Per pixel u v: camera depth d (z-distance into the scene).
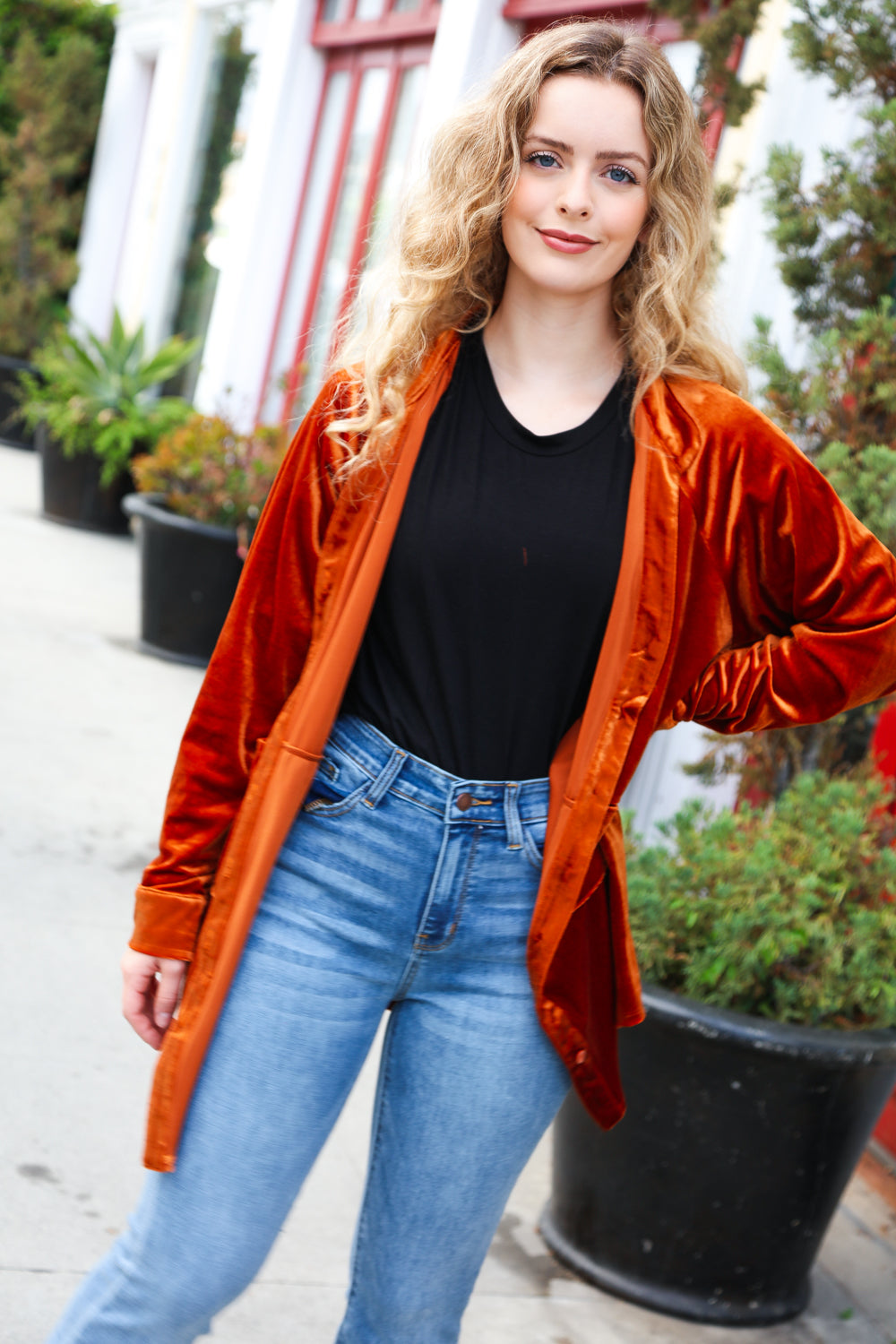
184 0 10.66
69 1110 2.71
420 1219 1.55
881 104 3.11
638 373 1.57
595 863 1.55
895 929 2.44
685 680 1.56
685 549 1.51
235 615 1.54
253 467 6.48
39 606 6.89
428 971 1.50
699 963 2.47
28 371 12.59
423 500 1.48
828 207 2.90
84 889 3.77
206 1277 1.45
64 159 13.02
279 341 8.72
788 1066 2.30
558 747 1.54
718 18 3.40
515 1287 2.47
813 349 2.85
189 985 1.49
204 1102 1.46
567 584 1.47
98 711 5.43
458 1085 1.51
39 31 13.62
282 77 8.46
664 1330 2.43
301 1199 2.65
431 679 1.49
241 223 8.75
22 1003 3.08
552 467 1.51
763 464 1.54
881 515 2.56
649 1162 2.41
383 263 1.65
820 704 1.59
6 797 4.29
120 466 9.02
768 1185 2.38
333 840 1.48
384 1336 1.61
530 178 1.52
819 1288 2.69
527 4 6.07
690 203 1.57
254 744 1.54
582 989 1.55
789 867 2.50
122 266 12.49
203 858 1.55
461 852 1.47
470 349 1.57
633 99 1.50
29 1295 2.15
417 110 7.55
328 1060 1.48
